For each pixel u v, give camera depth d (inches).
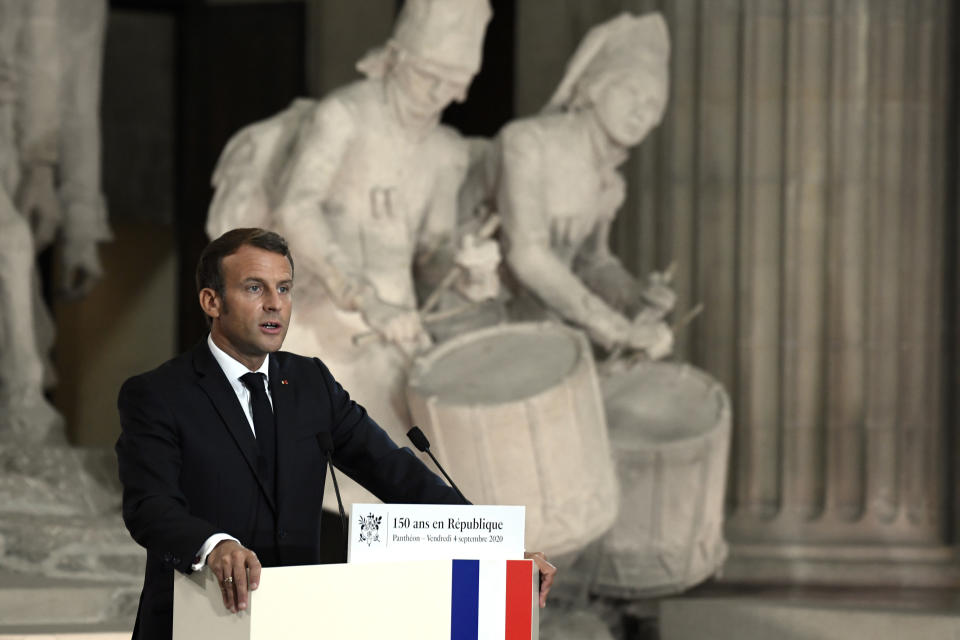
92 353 995.3
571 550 476.1
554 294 553.9
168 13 954.7
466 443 459.8
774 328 738.8
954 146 746.2
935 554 721.6
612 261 611.2
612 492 484.7
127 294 992.2
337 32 959.6
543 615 530.6
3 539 485.7
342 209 525.0
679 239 753.6
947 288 746.2
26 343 593.3
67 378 995.3
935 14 747.4
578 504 469.7
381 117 524.4
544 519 464.1
